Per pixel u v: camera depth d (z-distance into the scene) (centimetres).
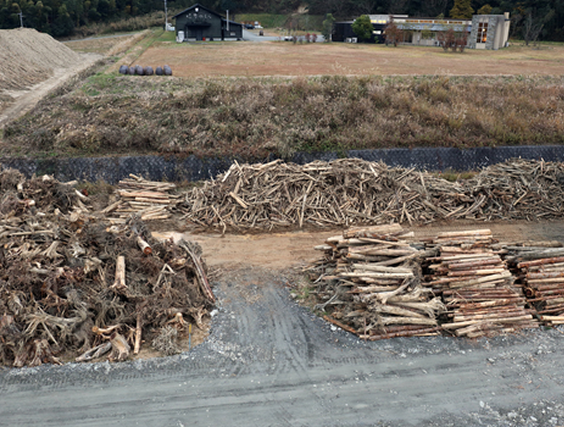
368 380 803
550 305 1001
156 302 938
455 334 946
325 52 4775
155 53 4516
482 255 1025
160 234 1442
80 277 931
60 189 1496
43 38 4250
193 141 1995
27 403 727
